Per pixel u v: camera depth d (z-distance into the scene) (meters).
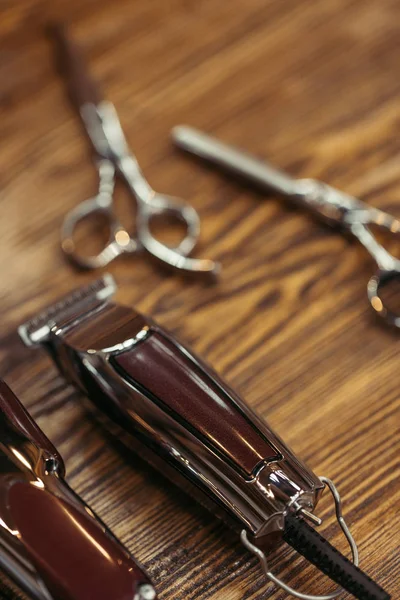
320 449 0.52
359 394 0.53
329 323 0.56
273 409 0.53
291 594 0.47
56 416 0.53
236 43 0.68
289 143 0.64
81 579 0.44
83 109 0.64
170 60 0.68
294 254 0.59
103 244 0.60
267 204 0.61
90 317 0.51
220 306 0.57
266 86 0.66
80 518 0.45
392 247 0.59
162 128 0.65
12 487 0.46
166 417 0.48
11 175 0.63
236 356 0.55
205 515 0.50
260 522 0.47
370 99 0.65
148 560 0.49
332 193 0.59
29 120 0.65
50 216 0.61
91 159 0.63
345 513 0.50
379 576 0.48
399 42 0.67
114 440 0.52
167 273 0.58
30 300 0.58
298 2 0.69
